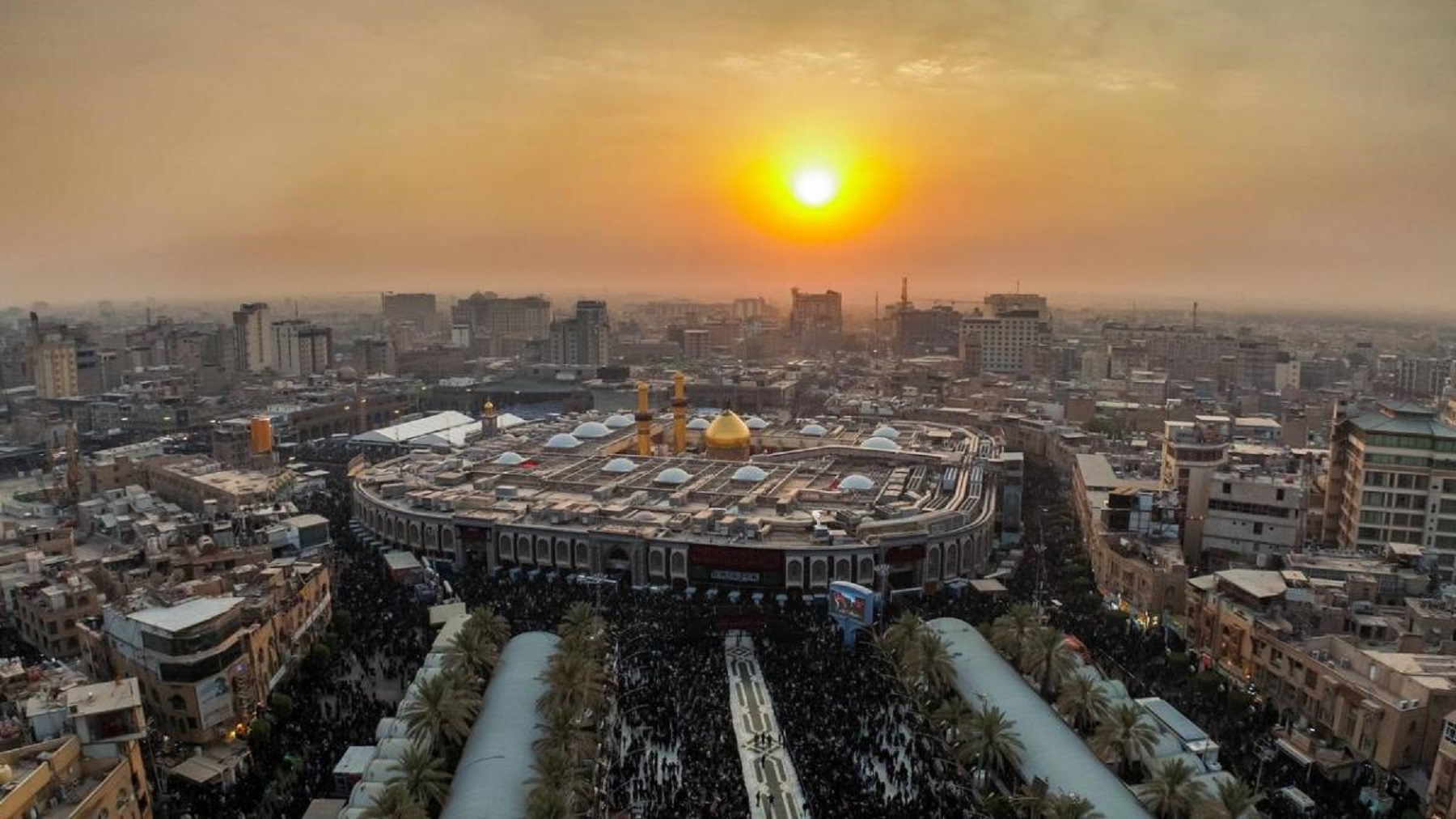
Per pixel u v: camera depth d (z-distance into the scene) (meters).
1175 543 184.38
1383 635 138.75
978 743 115.00
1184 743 117.12
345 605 177.00
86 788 95.88
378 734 121.88
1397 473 185.50
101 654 140.00
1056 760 112.44
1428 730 115.25
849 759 120.12
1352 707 120.69
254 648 134.88
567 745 113.81
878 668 146.00
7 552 190.38
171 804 111.88
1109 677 146.12
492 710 125.88
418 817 95.75
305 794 114.00
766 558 183.50
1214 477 192.12
